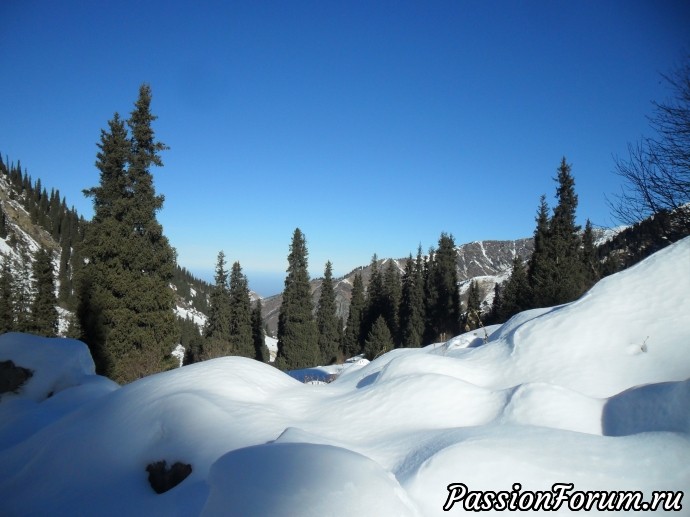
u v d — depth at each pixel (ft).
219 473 8.72
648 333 16.47
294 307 106.52
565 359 16.87
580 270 67.97
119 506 12.18
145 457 13.92
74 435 15.51
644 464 8.96
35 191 318.24
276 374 20.62
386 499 8.00
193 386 16.84
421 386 15.39
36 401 23.72
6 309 105.09
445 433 11.66
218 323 107.86
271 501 7.80
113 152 55.93
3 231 234.17
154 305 55.11
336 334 133.28
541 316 19.62
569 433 10.30
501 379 17.40
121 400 16.94
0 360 24.13
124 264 54.70
